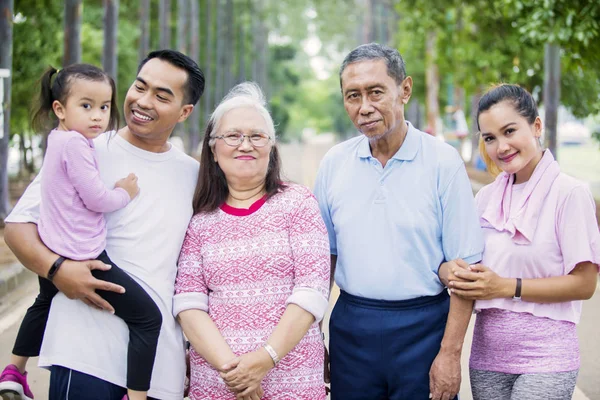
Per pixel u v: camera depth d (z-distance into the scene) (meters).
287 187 3.23
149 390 3.22
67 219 3.10
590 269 3.16
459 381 3.27
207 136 3.24
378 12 37.53
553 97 13.98
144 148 3.35
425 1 17.89
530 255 3.20
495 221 3.31
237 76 54.50
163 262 3.22
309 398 3.08
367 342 3.38
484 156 3.55
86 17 26.33
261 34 61.72
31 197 3.24
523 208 3.24
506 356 3.22
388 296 3.33
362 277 3.37
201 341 3.06
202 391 3.14
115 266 3.14
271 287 3.07
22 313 7.46
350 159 3.47
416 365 3.34
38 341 3.70
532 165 3.27
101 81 3.24
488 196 3.43
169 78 3.22
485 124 3.25
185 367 3.35
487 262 3.29
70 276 3.05
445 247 3.31
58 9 15.58
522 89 3.25
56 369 3.17
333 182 3.49
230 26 47.16
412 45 24.62
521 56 16.53
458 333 3.24
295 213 3.14
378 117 3.22
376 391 3.45
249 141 3.12
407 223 3.29
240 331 3.05
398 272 3.31
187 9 35.91
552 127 14.03
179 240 3.27
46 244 3.11
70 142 3.11
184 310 3.13
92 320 3.14
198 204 3.28
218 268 3.11
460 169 3.29
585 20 9.52
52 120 3.35
